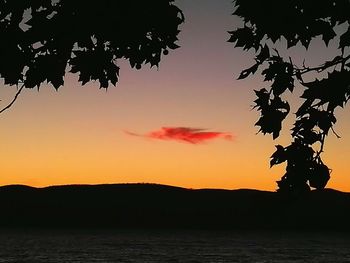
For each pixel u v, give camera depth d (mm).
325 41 3963
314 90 3945
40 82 4031
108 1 3973
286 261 129875
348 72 3938
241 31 4113
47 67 3996
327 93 3914
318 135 3934
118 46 4164
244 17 3996
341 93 3908
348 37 3953
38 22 3930
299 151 3877
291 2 3941
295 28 3945
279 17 3924
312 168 3828
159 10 4078
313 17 3885
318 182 3795
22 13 3953
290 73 4074
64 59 4039
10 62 3967
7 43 3939
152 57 4254
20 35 3938
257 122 4047
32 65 3996
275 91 4090
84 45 4074
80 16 3957
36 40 3955
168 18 4109
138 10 4023
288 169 3854
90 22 3979
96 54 4133
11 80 4000
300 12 3912
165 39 4227
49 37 3965
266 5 3922
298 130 3969
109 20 4004
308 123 3947
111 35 4078
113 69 4191
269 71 4105
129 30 4074
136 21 4051
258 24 4023
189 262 123688
